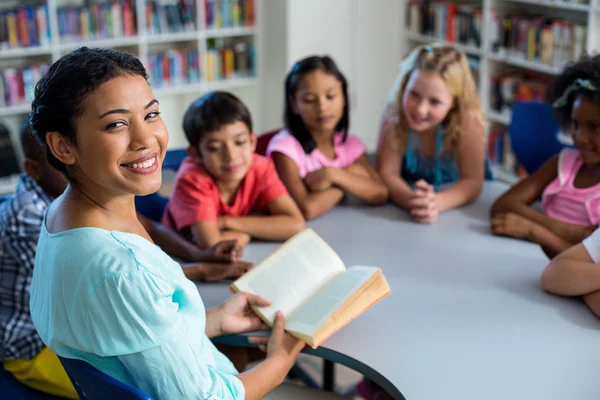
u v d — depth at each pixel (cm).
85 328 105
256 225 193
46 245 111
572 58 361
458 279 169
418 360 136
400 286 165
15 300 167
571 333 146
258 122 479
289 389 161
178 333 109
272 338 140
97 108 101
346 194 228
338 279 153
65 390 162
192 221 189
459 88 217
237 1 448
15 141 418
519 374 132
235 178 192
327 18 447
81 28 412
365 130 487
